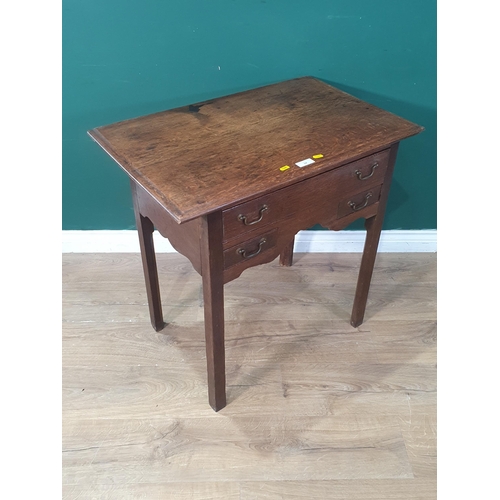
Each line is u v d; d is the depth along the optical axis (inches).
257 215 53.5
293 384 69.4
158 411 66.0
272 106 66.3
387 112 65.2
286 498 57.3
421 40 72.7
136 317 78.9
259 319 79.0
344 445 62.5
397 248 92.7
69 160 80.3
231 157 55.9
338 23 71.1
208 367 62.5
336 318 79.4
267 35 71.7
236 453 61.5
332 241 91.4
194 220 52.1
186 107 66.0
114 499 57.1
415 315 80.2
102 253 90.7
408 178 85.0
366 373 71.1
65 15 68.3
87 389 68.5
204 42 71.7
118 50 71.4
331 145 58.2
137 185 61.1
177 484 58.5
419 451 62.0
